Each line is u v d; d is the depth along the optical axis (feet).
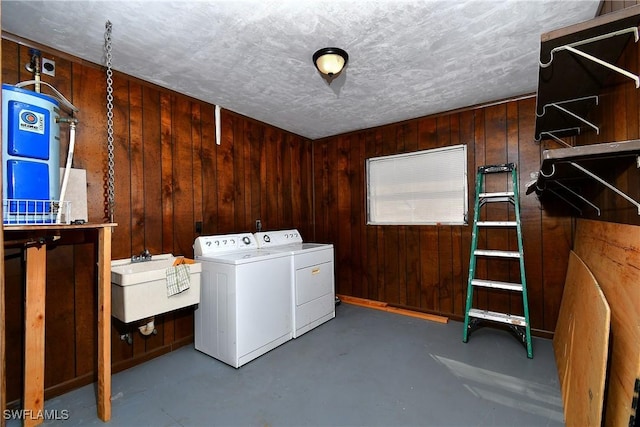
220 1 4.97
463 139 10.14
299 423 5.53
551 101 5.57
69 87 6.64
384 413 5.77
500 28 5.79
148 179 8.01
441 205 10.72
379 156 12.06
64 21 5.48
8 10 5.15
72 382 6.64
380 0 4.97
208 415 5.77
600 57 4.28
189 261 8.17
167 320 8.43
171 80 7.91
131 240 7.63
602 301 4.38
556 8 5.22
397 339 9.05
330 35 5.94
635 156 3.90
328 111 10.36
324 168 13.73
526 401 6.02
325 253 10.70
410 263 11.37
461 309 10.29
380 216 12.20
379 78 7.88
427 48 6.46
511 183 9.32
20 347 5.95
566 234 8.55
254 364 7.69
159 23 5.55
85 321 6.89
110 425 5.51
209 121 9.58
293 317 9.22
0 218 4.00
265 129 11.71
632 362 3.41
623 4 4.17
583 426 4.35
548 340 8.71
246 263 7.81
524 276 8.05
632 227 3.97
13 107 4.90
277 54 6.64
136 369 7.48
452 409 5.84
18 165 4.92
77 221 5.74
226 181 10.11
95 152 7.04
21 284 5.99
